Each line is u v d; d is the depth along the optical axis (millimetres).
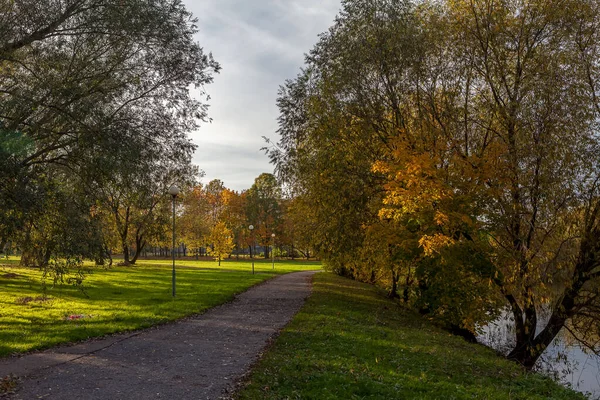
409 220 15125
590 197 13664
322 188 17219
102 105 12102
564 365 16172
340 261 20797
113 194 13227
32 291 21031
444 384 8422
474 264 14672
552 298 14500
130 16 12297
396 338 12797
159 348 10375
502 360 12836
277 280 33250
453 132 15258
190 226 68750
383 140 16578
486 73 15070
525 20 15000
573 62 13719
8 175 9617
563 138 13180
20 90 11211
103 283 26156
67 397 6703
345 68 16609
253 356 9609
